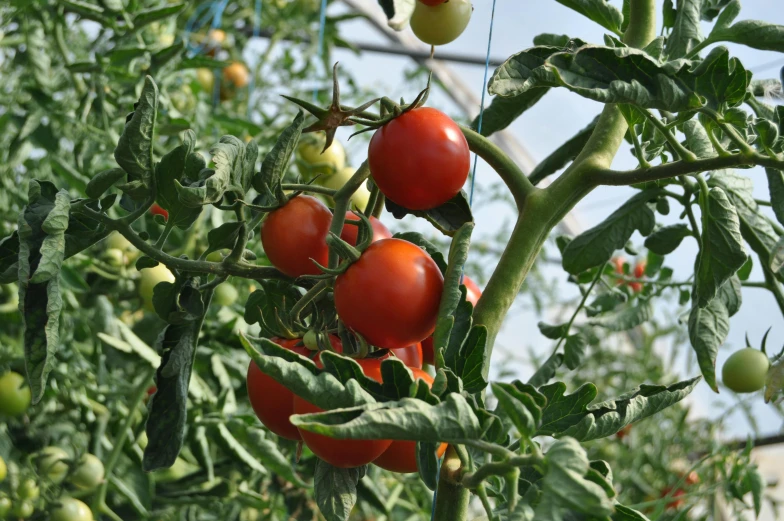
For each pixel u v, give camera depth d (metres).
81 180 1.53
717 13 1.00
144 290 1.61
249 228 0.79
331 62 2.52
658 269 1.44
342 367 0.58
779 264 0.74
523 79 0.62
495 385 0.51
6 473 1.44
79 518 1.40
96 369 1.57
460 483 0.65
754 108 1.04
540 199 0.77
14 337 1.63
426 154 0.69
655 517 1.44
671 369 3.06
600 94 0.60
